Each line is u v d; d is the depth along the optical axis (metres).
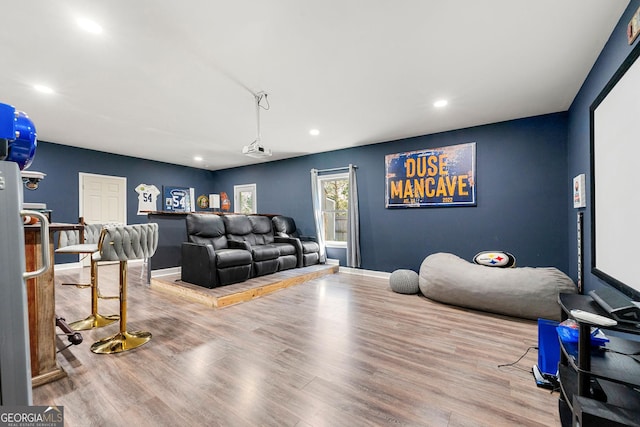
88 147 5.22
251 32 1.93
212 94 2.92
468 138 3.97
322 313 2.88
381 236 4.75
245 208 7.01
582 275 2.61
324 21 1.82
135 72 2.47
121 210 5.79
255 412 1.39
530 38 1.99
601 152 1.94
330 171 5.42
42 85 2.70
